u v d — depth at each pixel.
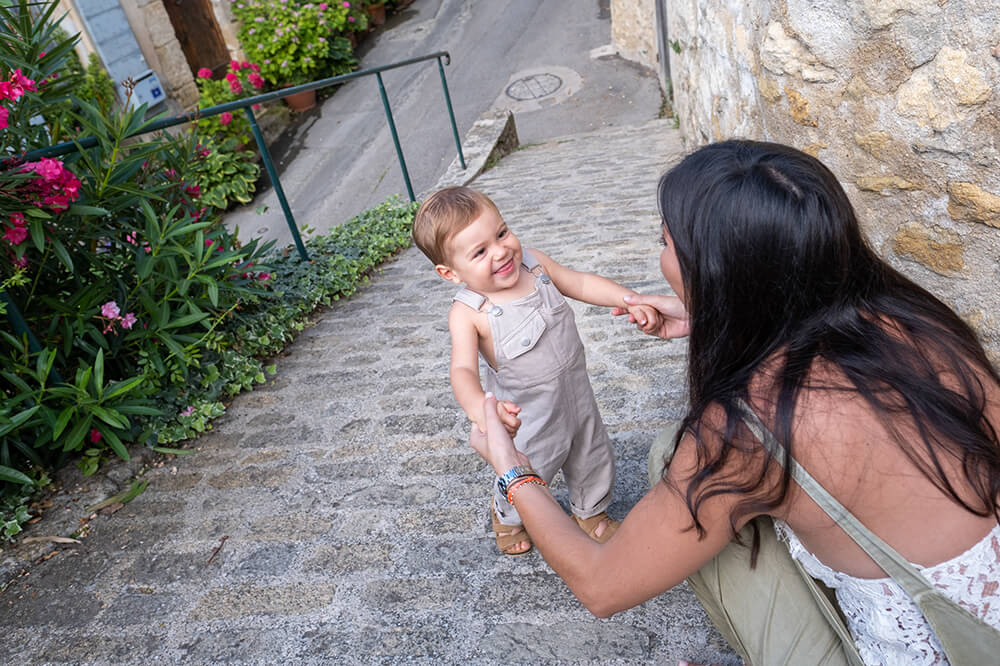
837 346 0.86
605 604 1.08
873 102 1.68
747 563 1.12
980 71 1.32
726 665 1.42
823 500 0.85
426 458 2.28
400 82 13.64
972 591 0.85
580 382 1.68
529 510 1.19
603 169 6.86
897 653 0.96
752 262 0.87
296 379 2.95
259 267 3.23
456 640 1.59
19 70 2.42
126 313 2.69
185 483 2.32
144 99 10.98
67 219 2.55
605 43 13.71
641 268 3.65
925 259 1.60
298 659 1.61
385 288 3.89
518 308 1.59
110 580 1.94
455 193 1.53
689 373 1.02
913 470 0.82
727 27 3.62
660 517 0.99
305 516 2.09
